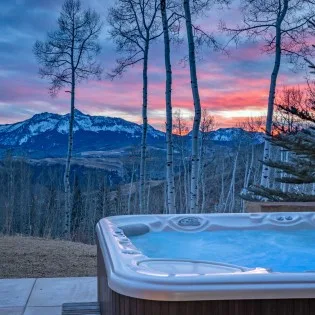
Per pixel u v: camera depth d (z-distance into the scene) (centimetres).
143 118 1485
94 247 730
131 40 1492
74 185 3144
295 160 976
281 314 203
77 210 2988
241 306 202
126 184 3419
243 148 2809
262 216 556
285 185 1652
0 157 3136
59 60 1797
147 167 3139
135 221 514
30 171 3303
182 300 198
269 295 201
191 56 1066
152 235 512
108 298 262
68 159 1775
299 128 980
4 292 464
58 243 750
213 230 537
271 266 454
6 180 3017
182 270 233
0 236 843
